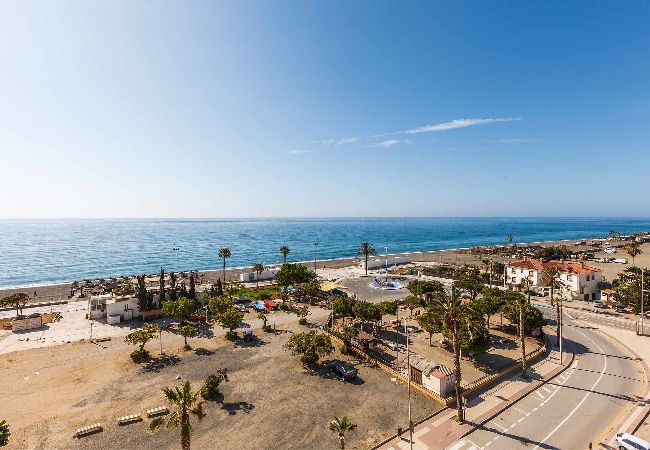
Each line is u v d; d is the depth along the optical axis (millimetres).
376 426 39281
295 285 107625
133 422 39531
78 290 117188
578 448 35781
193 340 65812
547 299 101250
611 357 59562
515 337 68500
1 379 49750
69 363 55250
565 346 64750
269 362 55938
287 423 39625
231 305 76250
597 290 103188
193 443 35969
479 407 43406
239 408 42594
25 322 72375
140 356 57062
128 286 104250
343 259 199125
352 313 70812
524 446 36062
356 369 52469
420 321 64188
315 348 53812
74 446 35375
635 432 38438
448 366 55219
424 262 179250
